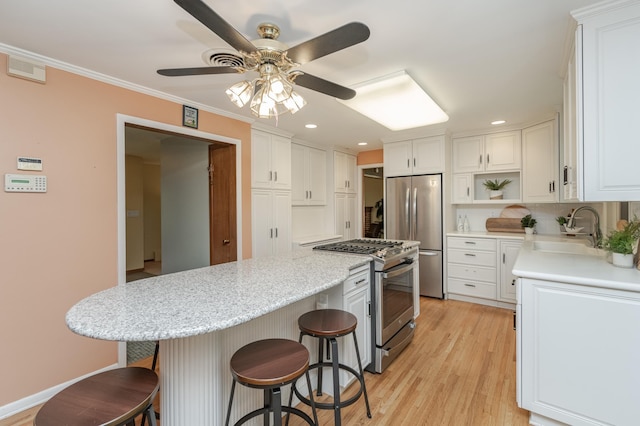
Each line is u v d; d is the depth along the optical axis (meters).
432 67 2.19
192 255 3.69
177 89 2.56
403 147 4.39
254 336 1.68
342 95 1.82
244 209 3.42
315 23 1.64
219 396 1.40
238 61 1.53
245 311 1.14
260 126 3.64
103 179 2.29
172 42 1.83
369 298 2.35
